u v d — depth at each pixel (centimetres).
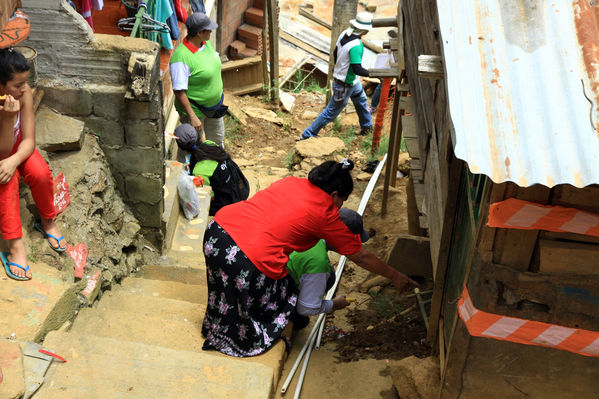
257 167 847
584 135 214
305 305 378
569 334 263
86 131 470
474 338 278
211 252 352
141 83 434
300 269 373
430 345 403
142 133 469
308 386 365
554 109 222
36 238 390
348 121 1022
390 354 408
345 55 841
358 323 454
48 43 442
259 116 1005
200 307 414
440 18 256
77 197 438
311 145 870
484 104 226
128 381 309
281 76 1140
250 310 362
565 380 285
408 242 489
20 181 405
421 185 474
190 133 602
